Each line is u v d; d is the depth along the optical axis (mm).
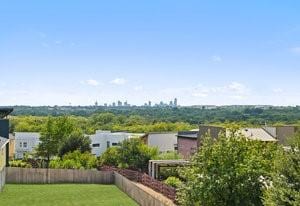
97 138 86312
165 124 117938
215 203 22312
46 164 67500
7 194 44438
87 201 40906
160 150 78625
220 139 23375
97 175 54250
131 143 64000
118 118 153000
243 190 21859
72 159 64688
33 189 48156
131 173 52812
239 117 146625
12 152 82500
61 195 44250
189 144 63406
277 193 17125
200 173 22922
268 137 45500
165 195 39500
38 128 114938
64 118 78438
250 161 22219
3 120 55656
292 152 17484
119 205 38656
